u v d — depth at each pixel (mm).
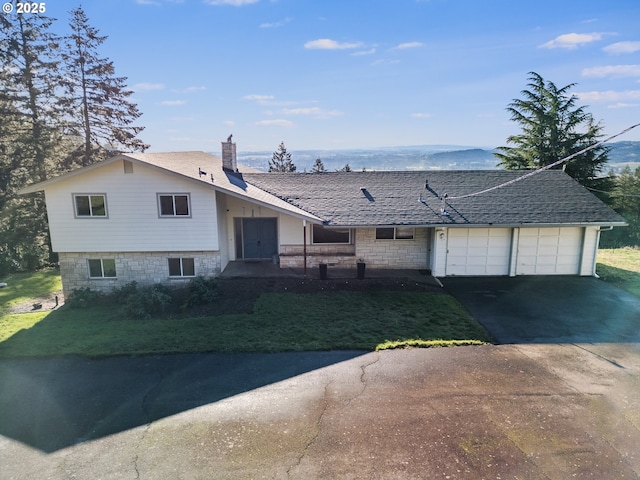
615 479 5633
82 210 15102
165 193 15039
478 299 13625
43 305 15320
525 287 14922
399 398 7703
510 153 37469
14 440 6691
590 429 6715
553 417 7055
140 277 15758
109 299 15070
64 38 26828
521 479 5648
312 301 13352
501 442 6418
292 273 16359
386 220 15516
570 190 17562
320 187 18516
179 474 5844
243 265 17562
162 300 13102
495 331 10984
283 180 19438
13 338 11180
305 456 6164
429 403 7523
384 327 11180
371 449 6293
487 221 15305
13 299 16250
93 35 28047
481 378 8438
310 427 6863
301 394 7898
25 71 24969
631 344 10125
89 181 14852
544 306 12906
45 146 25375
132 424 7070
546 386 8094
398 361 9242
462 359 9320
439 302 13188
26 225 25188
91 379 8680
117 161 14602
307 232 17547
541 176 18969
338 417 7125
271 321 11695
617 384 8156
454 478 5691
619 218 15562
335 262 17281
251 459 6125
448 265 16297
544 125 34812
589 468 5840
